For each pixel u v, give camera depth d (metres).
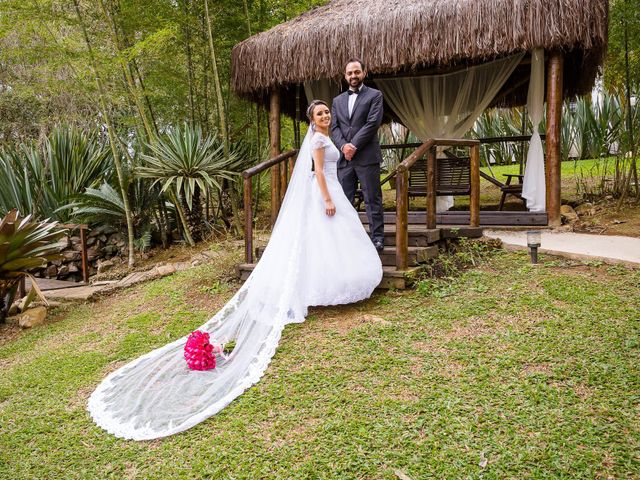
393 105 7.88
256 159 8.53
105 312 5.45
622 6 6.73
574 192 8.60
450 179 7.62
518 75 8.66
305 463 2.52
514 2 5.68
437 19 6.00
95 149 8.87
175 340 4.29
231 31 8.10
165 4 7.45
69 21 6.82
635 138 7.57
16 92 12.63
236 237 7.56
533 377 3.01
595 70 7.16
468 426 2.64
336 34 6.43
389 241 5.41
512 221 6.29
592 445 2.42
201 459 2.67
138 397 3.32
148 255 7.89
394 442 2.60
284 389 3.19
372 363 3.39
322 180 4.18
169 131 7.98
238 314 4.16
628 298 3.92
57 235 5.64
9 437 3.10
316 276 4.16
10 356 4.54
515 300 4.09
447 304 4.17
